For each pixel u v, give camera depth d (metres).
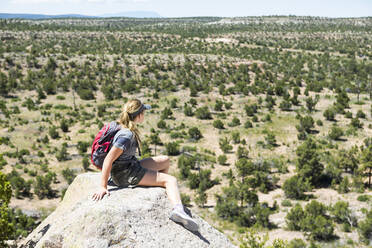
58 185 63.44
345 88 124.31
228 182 63.00
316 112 100.38
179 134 87.31
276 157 74.06
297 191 57.12
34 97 120.75
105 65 160.62
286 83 138.25
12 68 148.50
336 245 39.84
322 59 181.62
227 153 77.81
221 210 50.53
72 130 92.38
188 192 60.56
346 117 94.75
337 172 61.97
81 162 73.44
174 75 147.75
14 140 83.31
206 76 143.62
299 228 44.94
